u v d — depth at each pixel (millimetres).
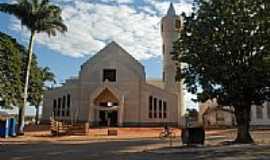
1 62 39438
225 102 24719
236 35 23328
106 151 22500
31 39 38844
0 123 35375
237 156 18312
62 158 19188
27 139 33750
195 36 24562
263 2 23875
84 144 28391
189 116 45375
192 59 24359
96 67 53750
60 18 39344
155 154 20078
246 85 23266
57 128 39406
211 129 48875
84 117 52625
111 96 52156
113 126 51094
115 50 54188
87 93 53219
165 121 52625
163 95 53094
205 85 24500
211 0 25047
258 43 23156
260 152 19594
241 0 23938
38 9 38312
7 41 40219
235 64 23719
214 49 23844
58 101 54250
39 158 19250
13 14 37906
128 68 53375
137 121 51969
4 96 38969
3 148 25031
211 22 24297
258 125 53438
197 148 22141
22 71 43000
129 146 25859
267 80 23047
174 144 26562
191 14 25484
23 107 38781
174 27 56125
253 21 23375
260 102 24938
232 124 55562
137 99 52531
